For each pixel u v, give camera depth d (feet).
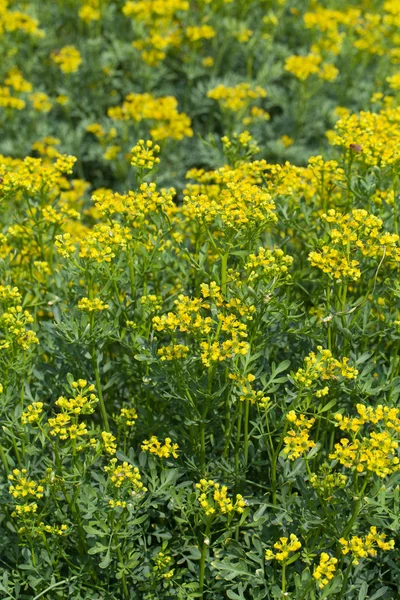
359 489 14.19
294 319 15.02
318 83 32.58
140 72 34.17
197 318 13.34
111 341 16.61
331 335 15.62
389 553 14.57
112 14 36.06
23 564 14.10
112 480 12.84
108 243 14.98
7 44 33.60
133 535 14.32
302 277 17.74
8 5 36.60
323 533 14.39
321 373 13.78
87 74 35.40
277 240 17.95
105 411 15.76
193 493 13.67
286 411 13.62
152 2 33.04
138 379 16.83
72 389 13.51
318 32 36.83
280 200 17.57
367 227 14.23
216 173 16.22
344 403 15.74
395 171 16.51
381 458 12.11
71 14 36.63
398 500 13.30
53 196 18.65
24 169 17.63
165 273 18.15
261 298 13.76
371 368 14.66
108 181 33.09
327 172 17.85
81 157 32.65
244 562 13.58
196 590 14.10
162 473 14.29
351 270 13.98
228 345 13.17
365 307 15.46
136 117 29.55
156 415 16.49
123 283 16.16
